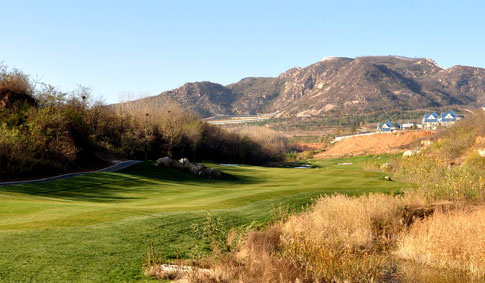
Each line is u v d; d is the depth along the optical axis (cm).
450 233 1289
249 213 1593
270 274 902
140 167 3928
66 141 4081
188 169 4053
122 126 7238
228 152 10531
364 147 11206
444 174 2738
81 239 1002
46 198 1986
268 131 14200
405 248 1287
